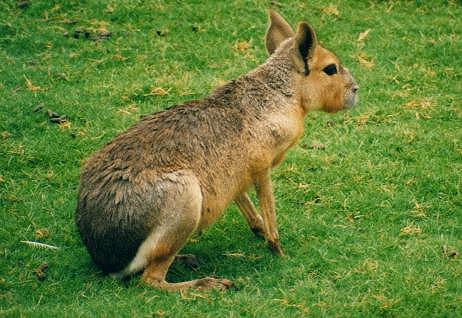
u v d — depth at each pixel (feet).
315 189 53.16
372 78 65.05
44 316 39.65
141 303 41.29
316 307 41.39
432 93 63.72
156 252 42.24
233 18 71.36
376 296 42.01
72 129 58.34
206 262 46.96
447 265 45.01
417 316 40.81
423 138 58.03
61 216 50.31
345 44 68.90
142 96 62.18
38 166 54.90
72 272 45.06
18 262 45.93
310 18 71.77
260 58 67.05
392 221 50.29
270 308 41.37
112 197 42.09
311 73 47.24
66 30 70.08
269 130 45.50
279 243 47.42
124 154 42.93
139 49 67.97
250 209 48.67
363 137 58.39
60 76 64.28
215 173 43.93
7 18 70.64
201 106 45.16
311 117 60.70
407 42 69.67
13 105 59.88
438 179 53.57
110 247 42.57
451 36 70.33
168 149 43.11
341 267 45.34
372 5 74.54
